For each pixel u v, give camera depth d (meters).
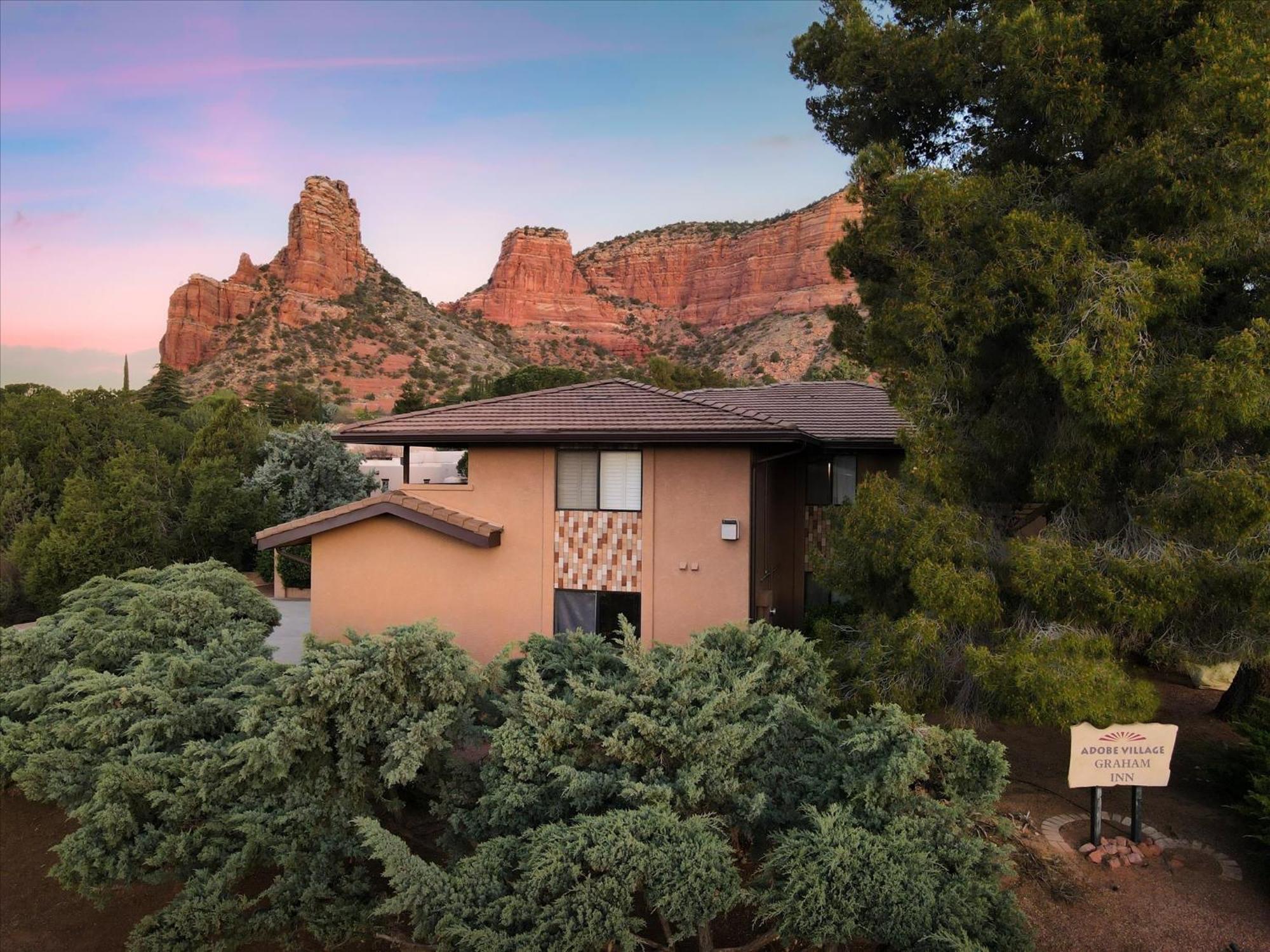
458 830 6.44
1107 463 7.63
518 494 12.70
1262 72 6.70
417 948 6.10
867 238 8.95
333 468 26.72
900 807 5.77
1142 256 7.26
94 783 7.05
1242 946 6.13
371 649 7.06
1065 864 7.31
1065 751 10.16
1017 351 8.37
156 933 5.66
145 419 32.38
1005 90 8.42
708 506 12.05
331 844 6.22
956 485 8.23
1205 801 8.70
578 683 6.72
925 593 7.39
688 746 6.13
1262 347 6.63
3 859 8.47
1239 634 7.32
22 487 24.14
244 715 6.52
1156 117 7.78
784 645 7.78
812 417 15.80
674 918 4.91
